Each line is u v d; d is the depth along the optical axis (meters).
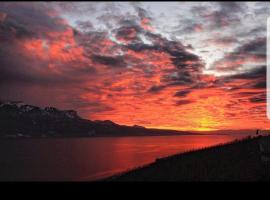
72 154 192.62
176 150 164.25
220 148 50.62
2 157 175.00
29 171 100.38
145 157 133.38
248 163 40.94
